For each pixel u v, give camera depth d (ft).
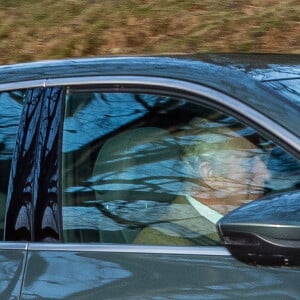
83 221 18.65
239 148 17.85
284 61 20.97
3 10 68.03
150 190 18.65
